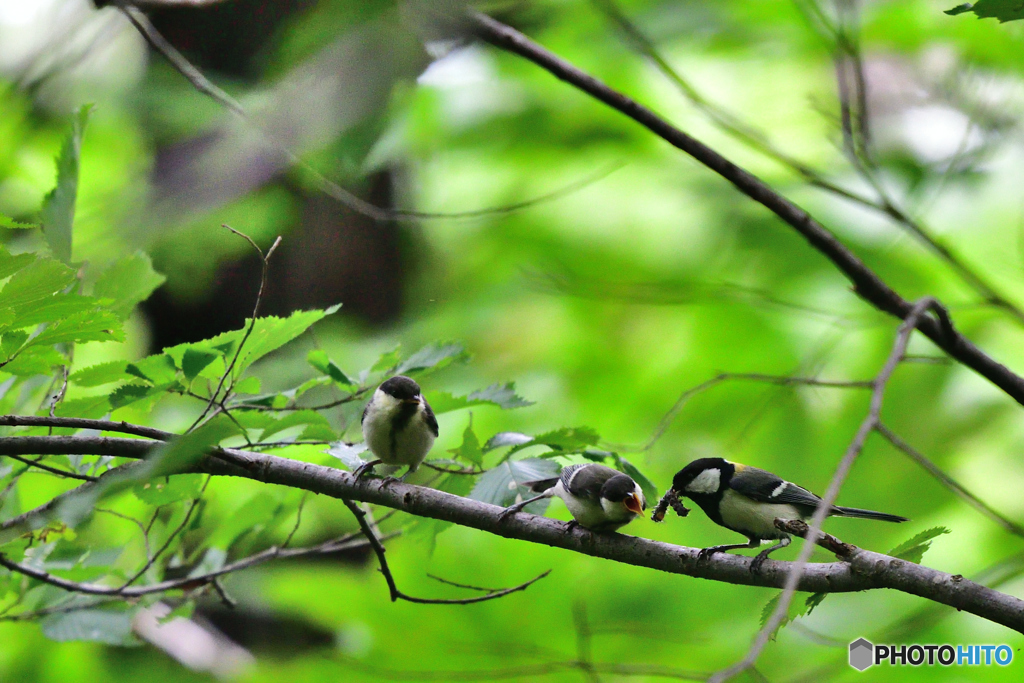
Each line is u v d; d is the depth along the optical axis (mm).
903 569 4477
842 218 11539
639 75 12500
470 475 6195
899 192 10938
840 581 4664
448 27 3418
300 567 10773
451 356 6309
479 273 14578
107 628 6664
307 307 11734
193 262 6551
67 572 6629
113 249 6297
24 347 4883
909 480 11125
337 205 11352
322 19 3385
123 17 6180
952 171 9047
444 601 5793
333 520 10656
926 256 11227
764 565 4992
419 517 5945
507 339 14203
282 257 11570
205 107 5801
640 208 13984
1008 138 8914
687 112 12625
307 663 9766
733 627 9734
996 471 11031
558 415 13367
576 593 9570
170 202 4906
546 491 5633
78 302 4656
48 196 5957
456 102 12055
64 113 7223
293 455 8156
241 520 7148
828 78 11984
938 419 11344
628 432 12914
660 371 13570
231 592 9922
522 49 6582
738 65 12836
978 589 4301
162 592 6957
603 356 13656
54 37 6434
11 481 6219
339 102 3404
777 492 6301
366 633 9672
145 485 5824
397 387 6352
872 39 11484
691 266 13070
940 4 10750
